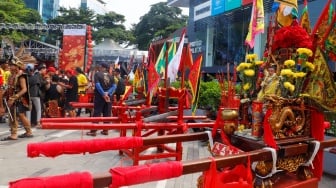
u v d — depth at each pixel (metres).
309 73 3.42
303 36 3.37
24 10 35.00
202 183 3.37
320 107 3.52
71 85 10.89
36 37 35.69
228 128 3.36
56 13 62.50
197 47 21.23
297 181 3.53
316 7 10.78
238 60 17.12
